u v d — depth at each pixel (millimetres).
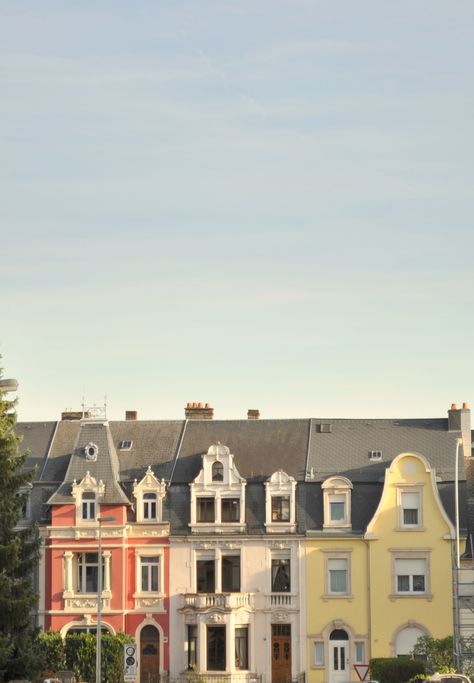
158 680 84750
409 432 90938
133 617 86250
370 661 78375
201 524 87062
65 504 87062
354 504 87000
